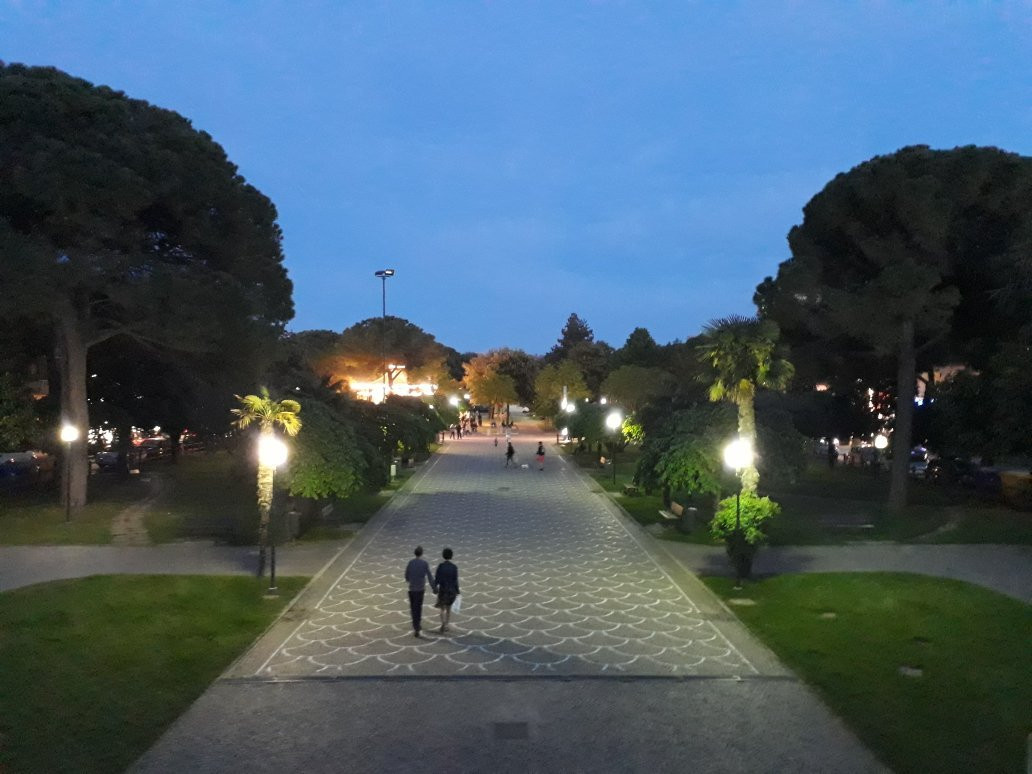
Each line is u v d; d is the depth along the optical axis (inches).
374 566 751.1
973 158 1002.1
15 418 1051.9
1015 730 362.3
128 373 1371.8
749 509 676.1
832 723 375.9
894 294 1002.7
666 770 327.6
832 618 556.7
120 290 966.4
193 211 1054.4
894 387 1391.5
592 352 3841.0
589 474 1670.8
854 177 1070.4
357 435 1010.1
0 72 1029.8
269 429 721.0
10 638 503.2
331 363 3051.2
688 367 1961.1
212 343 1080.2
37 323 1098.7
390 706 398.3
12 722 374.6
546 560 784.3
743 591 646.5
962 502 1182.3
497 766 330.6
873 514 1056.2
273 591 633.0
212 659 470.0
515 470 1754.4
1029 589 647.8
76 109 983.6
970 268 1051.9
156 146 1021.8
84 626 530.9
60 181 892.6
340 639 514.0
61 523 964.6
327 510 1043.9
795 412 1594.5
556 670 453.4
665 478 887.7
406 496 1299.2
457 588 536.4
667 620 561.9
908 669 448.5
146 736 360.8
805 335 1192.2
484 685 428.8
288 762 335.0
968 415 1147.9
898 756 338.3
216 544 846.5
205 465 1738.4
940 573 708.7
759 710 392.8
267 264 1223.5
